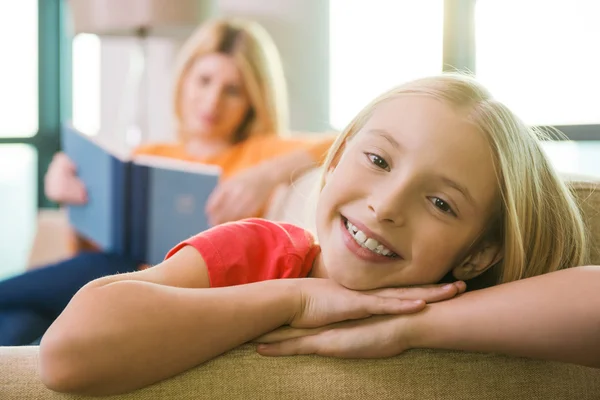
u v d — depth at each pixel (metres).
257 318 0.66
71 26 2.90
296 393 0.63
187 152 2.38
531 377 0.67
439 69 2.88
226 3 3.18
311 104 3.12
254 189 2.07
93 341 0.58
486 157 0.72
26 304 1.73
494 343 0.65
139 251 1.97
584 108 2.63
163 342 0.60
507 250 0.76
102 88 3.54
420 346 0.67
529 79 2.72
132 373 0.59
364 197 0.72
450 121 0.71
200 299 0.64
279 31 3.13
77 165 2.23
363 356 0.65
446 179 0.70
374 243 0.71
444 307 0.67
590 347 0.62
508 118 0.76
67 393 0.59
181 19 2.64
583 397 0.69
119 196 1.96
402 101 0.74
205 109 2.33
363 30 3.03
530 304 0.64
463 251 0.75
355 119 0.85
